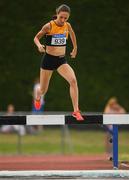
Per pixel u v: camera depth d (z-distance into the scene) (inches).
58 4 2150.6
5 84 2156.7
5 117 1030.4
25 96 2154.3
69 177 1021.8
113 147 1075.3
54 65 1011.3
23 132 1920.5
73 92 1010.7
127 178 1017.5
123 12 2176.4
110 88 2165.4
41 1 2154.3
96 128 2102.6
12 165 1217.4
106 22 2176.4
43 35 1002.7
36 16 2159.2
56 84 2148.1
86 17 2170.3
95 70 2166.6
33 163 1280.8
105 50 2174.0
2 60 2162.9
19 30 2164.1
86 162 1285.7
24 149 1828.2
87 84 2158.0
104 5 2175.2
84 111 2154.3
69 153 1771.7
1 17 2164.1
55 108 2148.1
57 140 1931.6
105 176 1026.1
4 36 2164.1
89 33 2170.3
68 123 1029.8
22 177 1017.5
